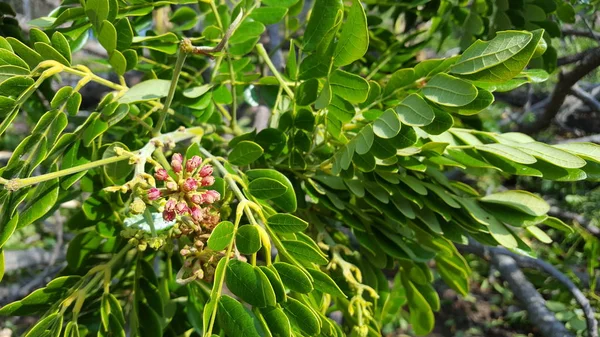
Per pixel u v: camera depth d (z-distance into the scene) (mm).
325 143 337
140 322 337
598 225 900
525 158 272
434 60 295
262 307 228
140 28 396
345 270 357
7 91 266
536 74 276
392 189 321
